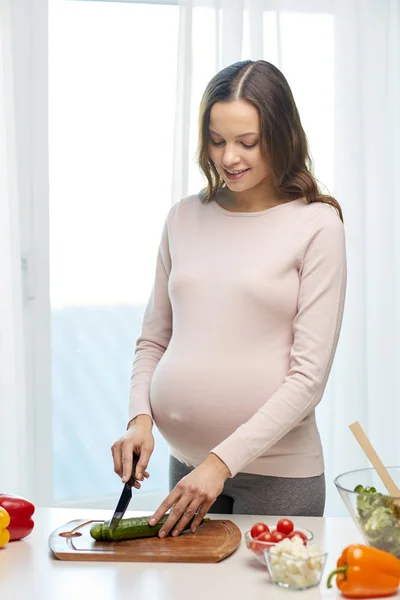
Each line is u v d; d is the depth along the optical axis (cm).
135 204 336
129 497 173
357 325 319
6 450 312
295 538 145
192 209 205
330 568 152
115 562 155
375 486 162
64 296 337
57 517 183
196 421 188
